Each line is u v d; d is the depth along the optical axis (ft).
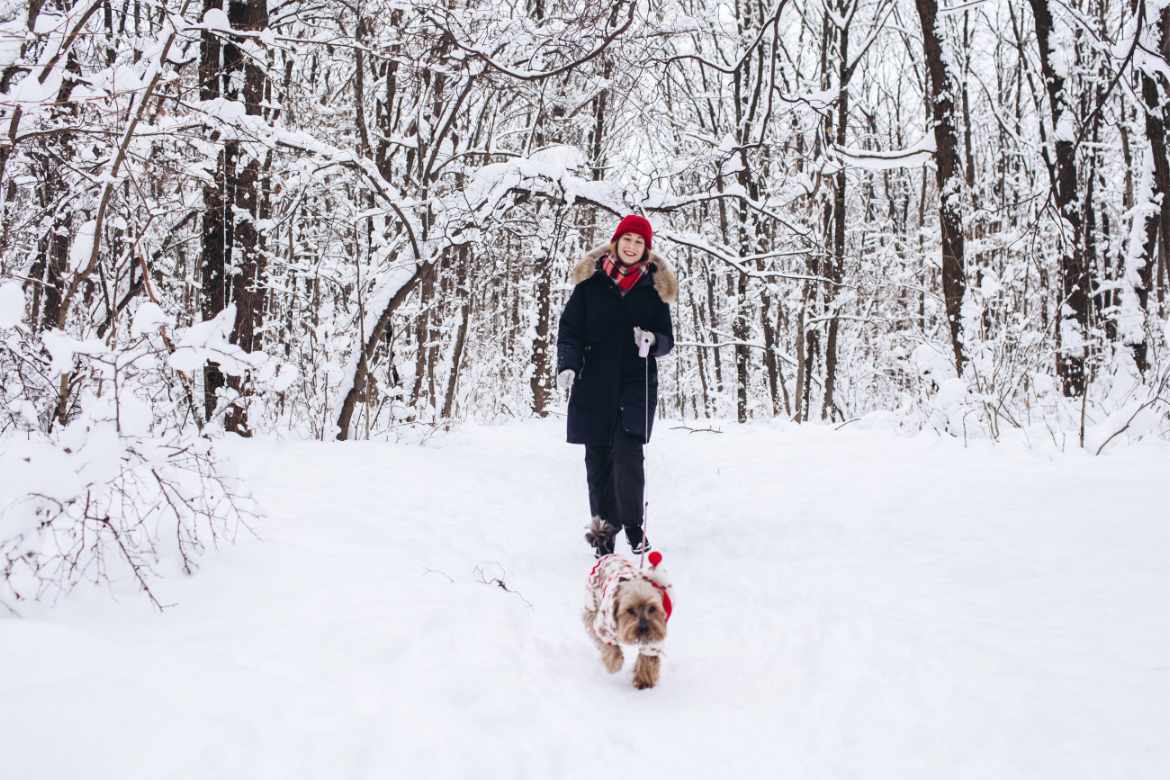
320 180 25.90
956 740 7.79
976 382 23.04
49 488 8.61
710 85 65.72
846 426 29.96
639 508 16.58
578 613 13.05
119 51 19.92
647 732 8.63
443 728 7.40
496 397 56.03
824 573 13.41
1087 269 29.30
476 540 15.44
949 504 15.20
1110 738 7.45
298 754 6.38
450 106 31.96
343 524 14.03
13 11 16.03
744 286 64.18
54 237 19.17
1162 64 28.09
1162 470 15.10
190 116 19.76
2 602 8.60
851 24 65.62
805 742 8.18
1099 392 27.50
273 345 32.04
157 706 6.53
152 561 10.39
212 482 13.41
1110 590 10.77
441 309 44.80
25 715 6.03
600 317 17.10
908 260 70.08
